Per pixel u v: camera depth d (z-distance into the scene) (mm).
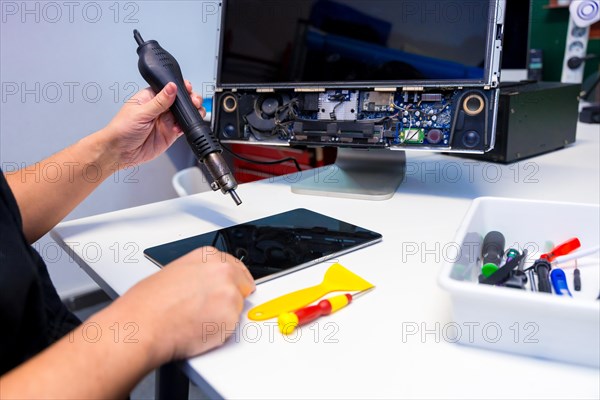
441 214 643
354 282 454
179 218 653
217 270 382
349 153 847
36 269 397
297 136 745
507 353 355
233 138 790
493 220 523
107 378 302
